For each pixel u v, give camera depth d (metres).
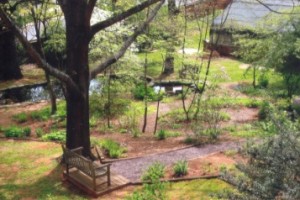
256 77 25.89
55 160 13.55
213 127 16.33
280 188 6.32
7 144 15.52
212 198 10.31
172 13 19.27
